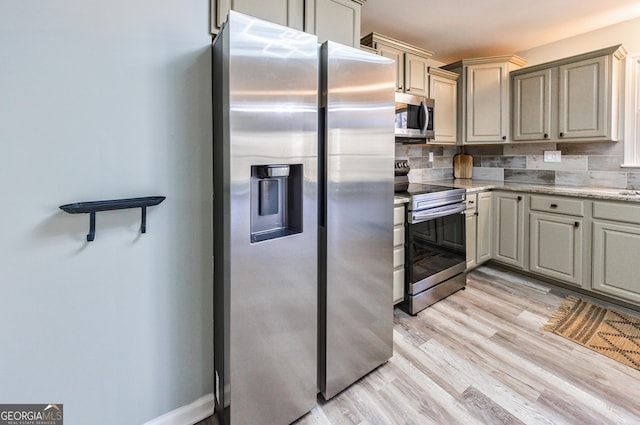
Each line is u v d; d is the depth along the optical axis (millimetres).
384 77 1617
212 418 1436
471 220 2973
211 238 1399
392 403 1495
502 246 3104
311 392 1447
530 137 3070
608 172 2842
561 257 2680
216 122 1316
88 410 1160
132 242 1207
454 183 3404
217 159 1315
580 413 1408
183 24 1269
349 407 1479
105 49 1106
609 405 1453
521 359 1801
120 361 1214
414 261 2326
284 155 1258
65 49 1035
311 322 1426
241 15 1107
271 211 1380
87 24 1068
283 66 1225
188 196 1327
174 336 1337
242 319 1225
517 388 1574
